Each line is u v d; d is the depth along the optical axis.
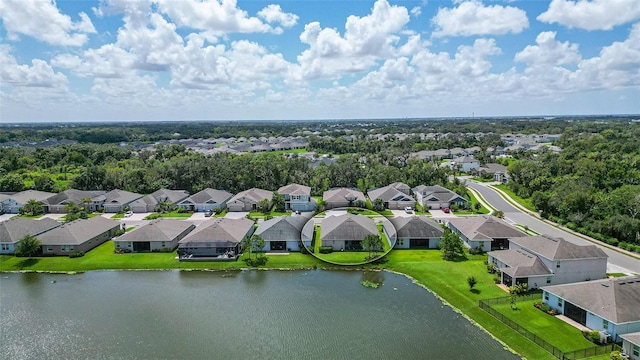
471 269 58.53
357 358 38.50
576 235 74.12
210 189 103.38
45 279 57.88
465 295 50.38
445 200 96.19
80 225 71.69
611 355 36.34
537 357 37.75
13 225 69.88
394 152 161.75
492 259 58.47
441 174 116.50
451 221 77.06
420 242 68.56
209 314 47.19
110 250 68.62
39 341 41.59
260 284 55.53
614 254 63.84
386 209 95.69
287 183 117.12
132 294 52.69
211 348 40.25
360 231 66.88
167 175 116.44
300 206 96.06
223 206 99.19
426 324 44.53
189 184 115.00
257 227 79.56
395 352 39.31
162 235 68.19
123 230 78.75
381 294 52.09
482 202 101.88
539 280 51.25
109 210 96.06
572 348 38.34
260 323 45.06
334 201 95.69
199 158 130.00
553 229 78.25
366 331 43.19
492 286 52.72
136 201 97.81
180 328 44.09
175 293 52.88
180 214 93.31
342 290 53.44
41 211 96.25
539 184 103.56
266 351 39.78
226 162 121.25
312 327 44.16
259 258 63.75
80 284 56.00
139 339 41.88
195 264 62.03
